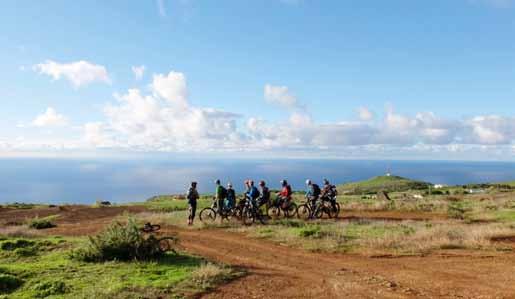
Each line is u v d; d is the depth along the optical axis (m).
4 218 36.31
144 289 10.66
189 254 15.30
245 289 11.14
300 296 10.59
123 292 10.36
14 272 12.23
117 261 13.79
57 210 41.53
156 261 13.84
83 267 13.01
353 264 14.23
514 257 14.76
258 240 18.98
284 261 14.73
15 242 16.84
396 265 13.97
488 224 22.36
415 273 12.83
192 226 23.19
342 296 10.57
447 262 14.24
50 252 16.02
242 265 13.98
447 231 18.97
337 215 27.00
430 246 16.58
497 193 51.47
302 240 18.28
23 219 35.22
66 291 10.62
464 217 27.09
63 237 20.09
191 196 24.02
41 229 25.70
